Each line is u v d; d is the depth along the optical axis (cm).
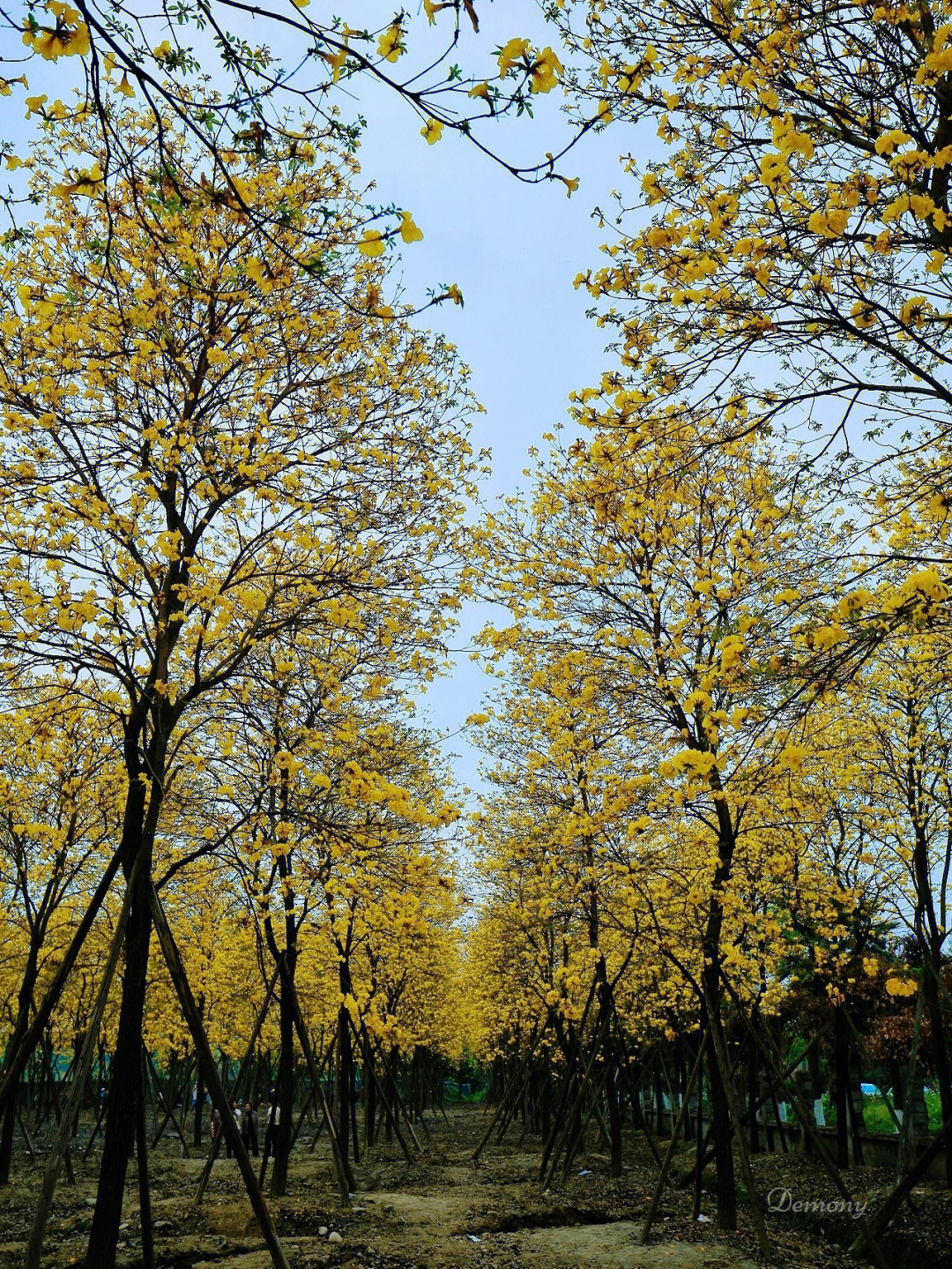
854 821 1212
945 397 471
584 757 1242
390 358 796
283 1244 962
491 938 2200
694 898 1016
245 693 794
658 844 1177
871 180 452
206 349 692
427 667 817
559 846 1247
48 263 691
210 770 896
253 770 914
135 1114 664
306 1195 1294
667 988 1416
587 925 1600
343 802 778
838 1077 1488
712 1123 1099
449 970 2805
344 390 768
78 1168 1664
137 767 725
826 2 467
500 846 1495
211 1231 1038
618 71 495
